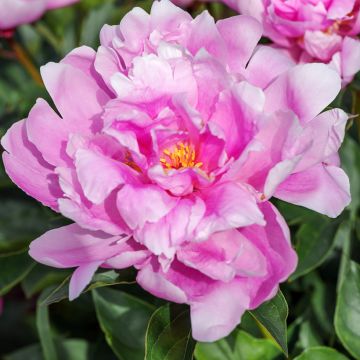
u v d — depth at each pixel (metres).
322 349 0.68
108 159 0.59
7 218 0.80
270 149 0.58
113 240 0.59
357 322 0.68
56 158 0.61
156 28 0.62
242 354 0.69
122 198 0.58
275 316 0.58
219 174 0.59
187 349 0.60
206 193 0.59
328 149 0.59
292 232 0.74
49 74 0.62
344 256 0.70
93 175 0.58
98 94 0.63
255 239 0.58
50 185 0.61
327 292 0.73
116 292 0.71
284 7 0.69
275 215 0.57
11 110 0.87
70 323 0.78
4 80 0.90
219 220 0.56
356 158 0.75
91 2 0.80
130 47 0.62
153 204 0.57
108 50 0.62
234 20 0.62
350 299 0.69
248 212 0.56
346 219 0.71
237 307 0.57
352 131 0.75
